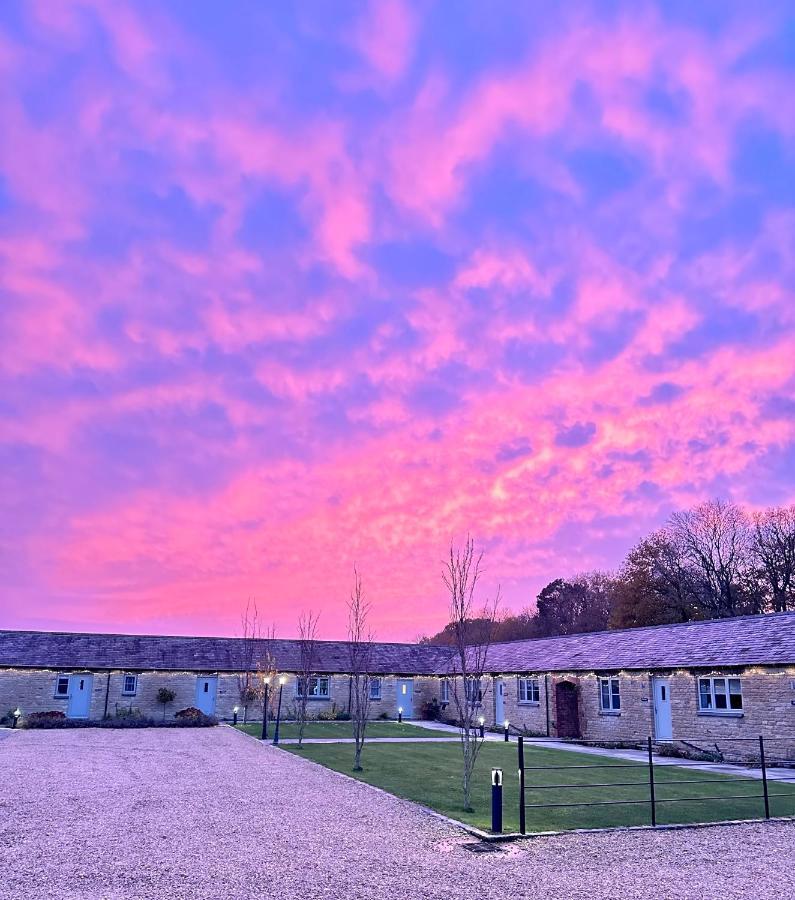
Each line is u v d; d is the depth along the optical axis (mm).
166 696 38094
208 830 11742
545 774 19203
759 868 9844
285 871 9453
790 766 20984
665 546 55906
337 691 41344
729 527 54469
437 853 10508
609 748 26562
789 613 24578
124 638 41094
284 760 21609
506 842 11203
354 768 19703
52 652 38156
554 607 82062
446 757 22828
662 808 14180
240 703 39469
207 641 42469
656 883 9117
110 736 28641
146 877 9055
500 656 39000
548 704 31844
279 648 43062
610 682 28859
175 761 20797
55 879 8922
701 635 27156
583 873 9531
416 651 46031
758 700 22297
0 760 20453
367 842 11117
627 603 55781
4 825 11859
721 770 20422
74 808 13391
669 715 25594
